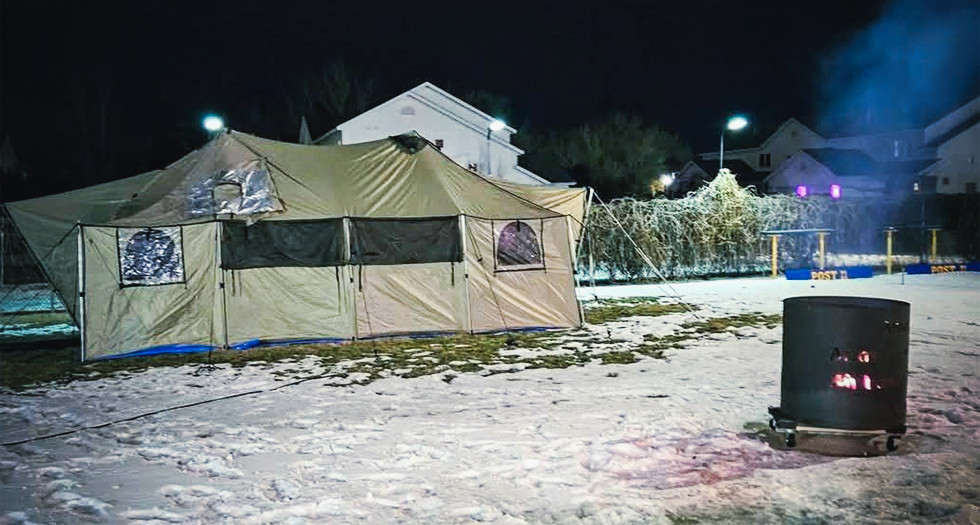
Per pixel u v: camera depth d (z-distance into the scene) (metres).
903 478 5.15
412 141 13.12
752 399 7.58
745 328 12.43
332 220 11.62
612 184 45.81
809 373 5.86
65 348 11.71
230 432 6.68
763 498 4.84
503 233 12.38
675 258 21.62
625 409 7.24
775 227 23.12
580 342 11.27
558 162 47.91
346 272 11.58
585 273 20.83
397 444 6.18
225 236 11.19
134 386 8.76
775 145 57.44
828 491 4.93
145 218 11.01
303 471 5.56
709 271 22.14
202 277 11.09
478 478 5.34
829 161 48.47
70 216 12.59
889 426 5.77
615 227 20.86
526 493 5.03
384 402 7.71
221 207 11.39
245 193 11.58
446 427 6.68
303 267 11.46
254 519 4.66
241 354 10.68
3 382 9.15
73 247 12.38
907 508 4.66
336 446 6.16
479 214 12.46
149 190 12.09
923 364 9.17
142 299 10.80
